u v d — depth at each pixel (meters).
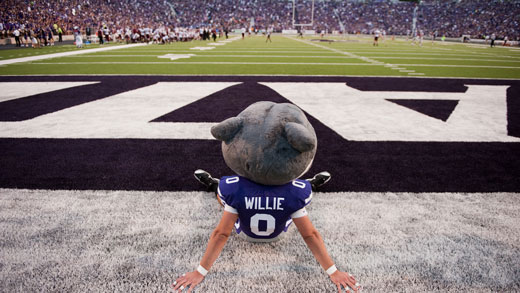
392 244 2.12
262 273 1.88
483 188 2.94
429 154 3.79
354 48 23.48
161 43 27.39
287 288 1.77
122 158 3.58
